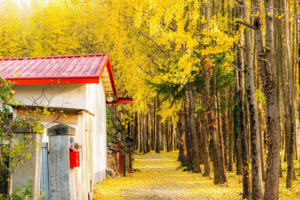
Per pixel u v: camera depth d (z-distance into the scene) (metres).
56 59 10.52
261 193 8.33
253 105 8.51
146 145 39.84
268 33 7.19
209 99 12.53
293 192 9.75
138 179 14.40
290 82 12.16
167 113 18.81
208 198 9.16
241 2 8.48
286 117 13.98
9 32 19.83
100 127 12.90
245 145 9.42
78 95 9.41
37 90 9.45
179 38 9.22
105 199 8.58
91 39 19.08
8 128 4.21
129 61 14.52
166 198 9.10
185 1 10.18
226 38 7.80
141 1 9.89
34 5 21.97
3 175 4.36
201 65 12.71
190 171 18.22
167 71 13.32
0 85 3.90
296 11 14.66
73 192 5.74
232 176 15.39
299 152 22.48
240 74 11.29
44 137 8.56
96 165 11.52
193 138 17.70
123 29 13.16
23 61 10.48
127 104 17.16
